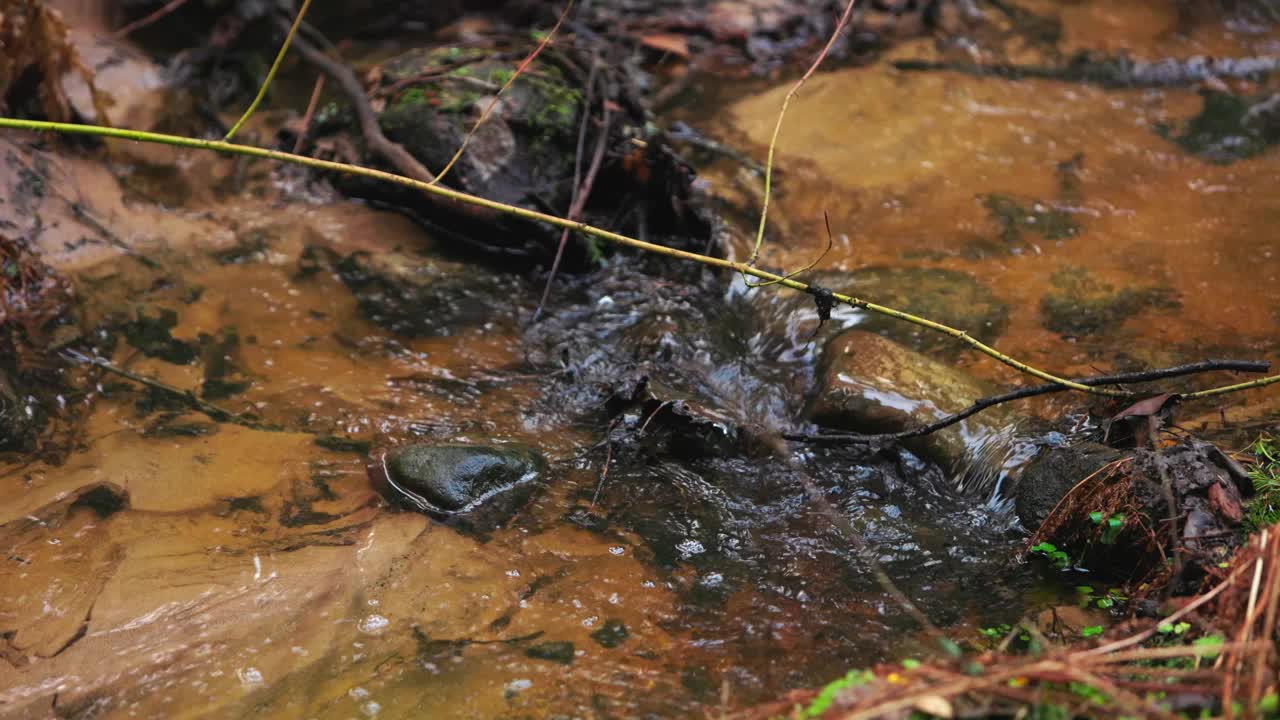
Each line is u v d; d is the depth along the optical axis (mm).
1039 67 7973
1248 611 2863
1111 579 3783
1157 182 6504
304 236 5992
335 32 8219
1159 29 8492
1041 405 4617
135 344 5105
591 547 4035
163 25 7836
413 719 3271
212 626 3648
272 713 3311
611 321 5414
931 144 6965
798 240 5984
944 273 5621
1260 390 4656
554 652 3525
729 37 8305
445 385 4977
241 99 7305
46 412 4668
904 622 3637
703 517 4199
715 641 3566
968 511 4230
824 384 4766
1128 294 5422
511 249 5938
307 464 4445
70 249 5555
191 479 4336
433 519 4164
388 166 6094
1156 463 3715
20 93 6023
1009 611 3666
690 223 5984
